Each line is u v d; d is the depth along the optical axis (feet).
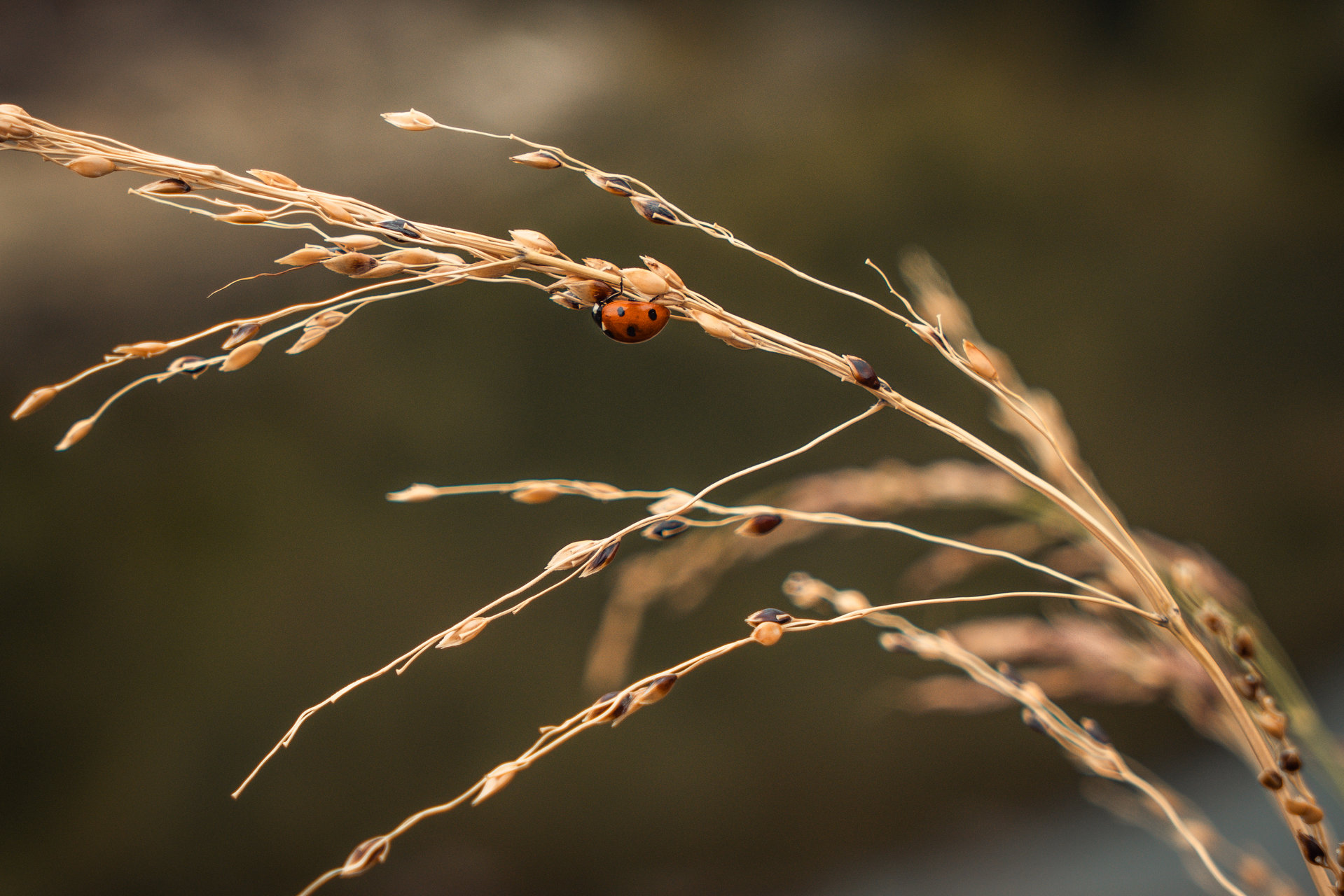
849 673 5.57
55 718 5.26
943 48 9.50
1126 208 8.37
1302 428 6.93
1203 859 1.25
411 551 6.03
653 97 8.45
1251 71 9.80
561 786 5.26
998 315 7.54
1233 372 7.35
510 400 6.55
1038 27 9.86
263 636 5.64
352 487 6.21
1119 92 9.55
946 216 8.03
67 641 5.49
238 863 5.01
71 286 6.39
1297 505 6.37
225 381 6.39
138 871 4.91
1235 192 8.64
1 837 4.93
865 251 7.67
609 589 5.85
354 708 5.46
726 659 5.59
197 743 5.29
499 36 8.45
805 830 5.06
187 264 6.56
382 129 7.59
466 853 5.07
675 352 6.72
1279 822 4.04
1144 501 6.52
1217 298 7.80
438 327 6.68
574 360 6.64
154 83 7.39
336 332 6.59
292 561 5.91
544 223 7.23
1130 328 7.55
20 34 7.29
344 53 7.87
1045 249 7.97
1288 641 5.49
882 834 4.98
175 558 5.82
